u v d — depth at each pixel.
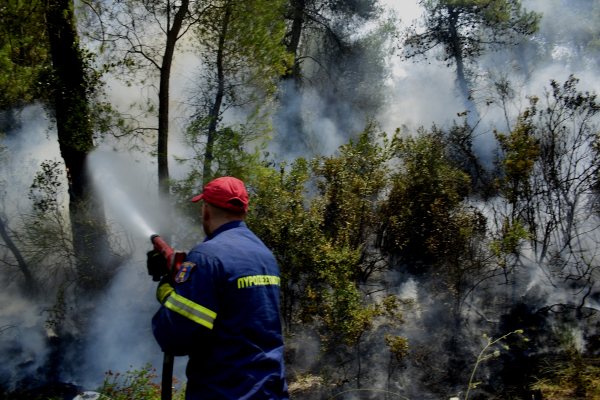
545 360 4.69
